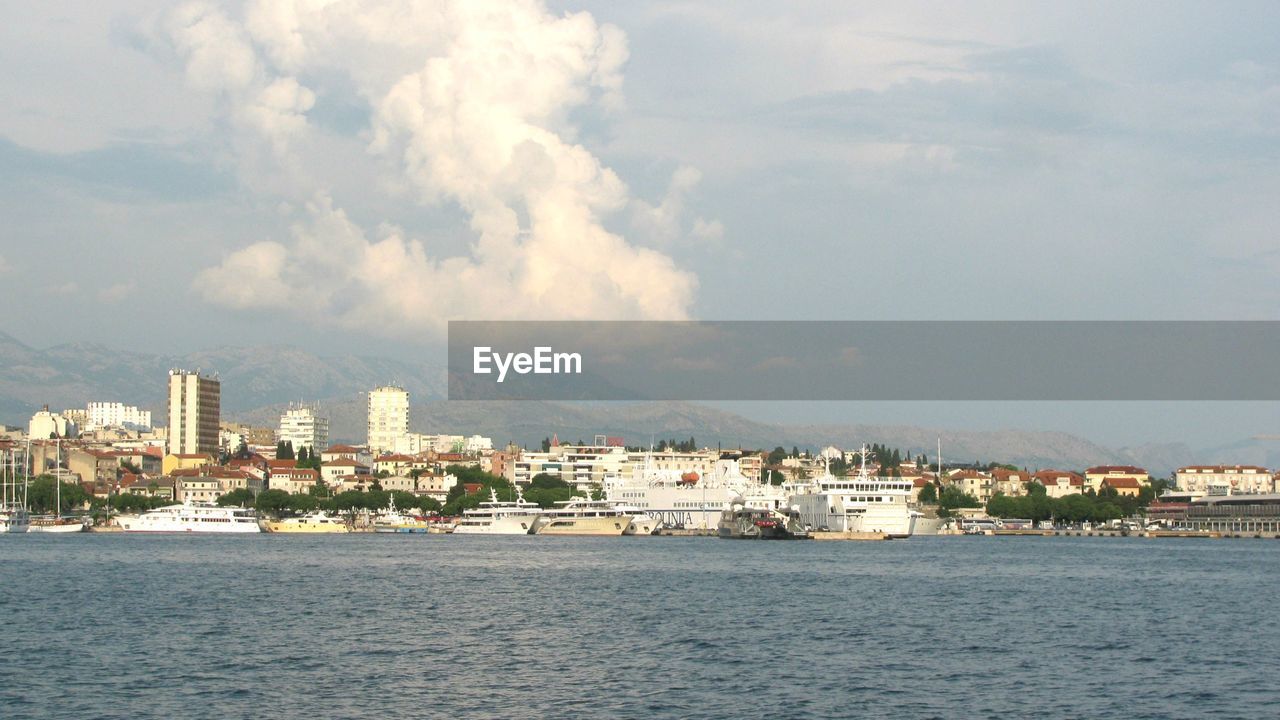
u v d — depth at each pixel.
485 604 171.25
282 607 164.75
